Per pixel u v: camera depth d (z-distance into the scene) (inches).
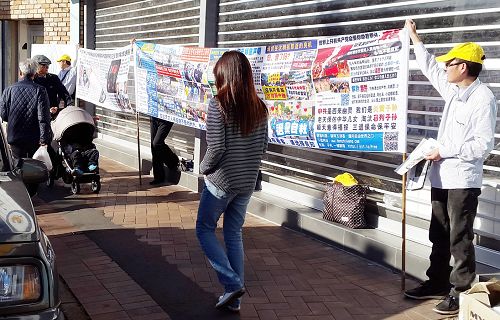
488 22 214.7
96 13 546.0
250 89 181.2
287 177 316.2
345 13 275.6
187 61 329.1
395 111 211.0
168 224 296.2
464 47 181.3
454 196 186.7
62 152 365.4
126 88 384.8
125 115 499.8
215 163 180.9
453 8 227.0
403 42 206.8
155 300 203.6
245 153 182.9
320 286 217.2
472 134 182.1
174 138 425.1
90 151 361.1
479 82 184.9
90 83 443.2
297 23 303.9
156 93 359.3
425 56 200.5
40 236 132.5
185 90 334.0
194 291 211.8
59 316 127.3
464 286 188.5
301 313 194.1
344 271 232.7
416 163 192.2
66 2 573.3
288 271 232.1
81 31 557.6
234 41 351.9
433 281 203.5
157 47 354.0
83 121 355.6
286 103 261.6
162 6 433.7
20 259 124.4
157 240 269.4
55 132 358.9
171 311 194.9
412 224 241.3
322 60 240.4
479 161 186.5
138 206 333.7
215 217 187.8
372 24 262.1
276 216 300.2
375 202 260.2
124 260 243.0
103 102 421.7
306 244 266.4
